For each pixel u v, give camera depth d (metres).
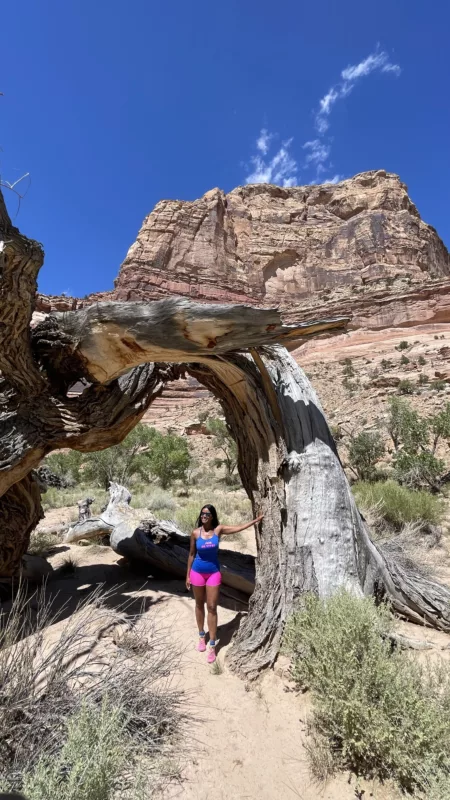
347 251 98.88
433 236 104.56
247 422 4.01
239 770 2.30
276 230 104.19
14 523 4.67
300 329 3.25
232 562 5.15
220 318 3.20
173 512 10.63
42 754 1.93
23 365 3.98
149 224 94.31
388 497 8.56
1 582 4.70
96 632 3.63
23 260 3.24
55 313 4.09
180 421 48.03
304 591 3.40
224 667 3.31
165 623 4.08
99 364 3.92
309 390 4.12
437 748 2.12
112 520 6.84
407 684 2.40
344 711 2.34
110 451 17.78
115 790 1.93
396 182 107.12
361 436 17.95
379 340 59.44
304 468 3.76
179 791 2.14
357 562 3.58
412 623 3.81
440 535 7.57
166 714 2.63
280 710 2.80
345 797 2.13
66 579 5.60
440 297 61.69
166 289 87.62
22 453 4.05
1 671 2.33
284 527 3.68
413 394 33.72
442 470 14.43
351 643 2.66
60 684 2.46
